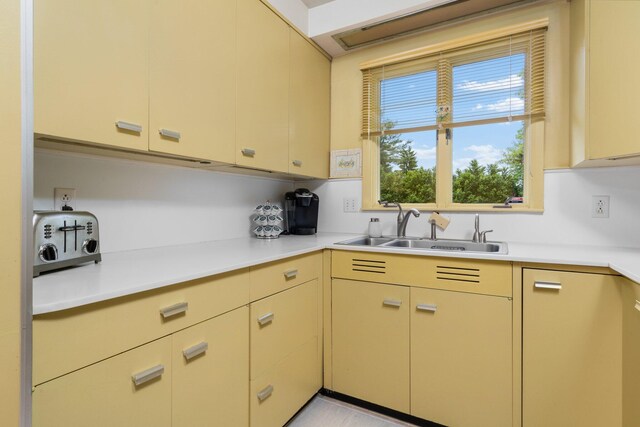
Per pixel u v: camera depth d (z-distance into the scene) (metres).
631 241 1.68
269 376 1.44
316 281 1.81
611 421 1.26
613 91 1.35
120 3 1.10
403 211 2.25
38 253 0.98
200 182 1.90
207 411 1.14
